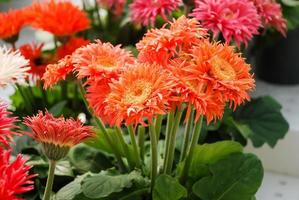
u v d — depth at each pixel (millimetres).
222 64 910
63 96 1483
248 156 1112
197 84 883
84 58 975
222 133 1377
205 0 1067
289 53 1760
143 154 1182
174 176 1146
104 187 1053
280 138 1413
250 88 935
